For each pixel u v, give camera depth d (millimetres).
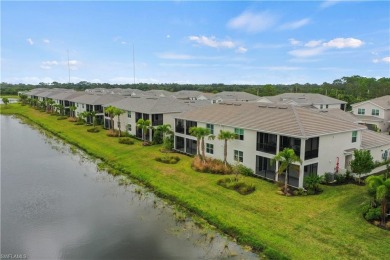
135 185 34375
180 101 64500
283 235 22203
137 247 22000
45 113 95938
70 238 23297
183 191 31078
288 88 183750
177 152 47438
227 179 33406
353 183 32844
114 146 51656
